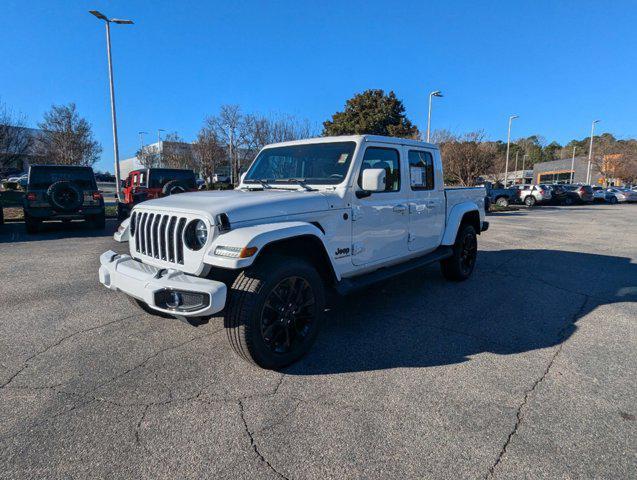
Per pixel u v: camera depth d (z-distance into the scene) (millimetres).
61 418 2721
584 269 7344
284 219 3486
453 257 6102
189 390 3078
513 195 27406
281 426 2650
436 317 4695
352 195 4090
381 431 2602
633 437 2557
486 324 4488
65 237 10703
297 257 3525
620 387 3164
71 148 26547
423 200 5227
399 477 2213
